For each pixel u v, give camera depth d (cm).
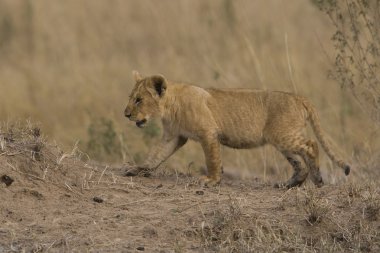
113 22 2755
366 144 1486
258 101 1239
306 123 1248
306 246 969
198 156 1631
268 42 2269
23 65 2408
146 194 1101
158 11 2597
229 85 1762
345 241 994
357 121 1759
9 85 2156
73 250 921
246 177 1455
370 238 987
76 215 1011
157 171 1262
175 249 932
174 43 2392
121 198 1078
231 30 2350
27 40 2703
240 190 1164
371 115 1415
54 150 1146
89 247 931
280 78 1759
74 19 2727
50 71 2317
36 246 920
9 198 1020
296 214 1033
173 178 1220
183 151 1612
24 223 980
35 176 1069
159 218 1010
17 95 2067
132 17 2798
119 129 1622
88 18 2731
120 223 994
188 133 1224
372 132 1562
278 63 2022
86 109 1819
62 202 1042
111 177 1145
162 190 1121
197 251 945
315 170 1216
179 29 2459
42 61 2442
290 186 1216
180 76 2023
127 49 2555
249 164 1566
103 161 1499
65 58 2402
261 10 2495
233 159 1652
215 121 1227
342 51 1381
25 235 952
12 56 2555
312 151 1216
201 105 1218
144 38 2670
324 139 1248
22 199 1027
